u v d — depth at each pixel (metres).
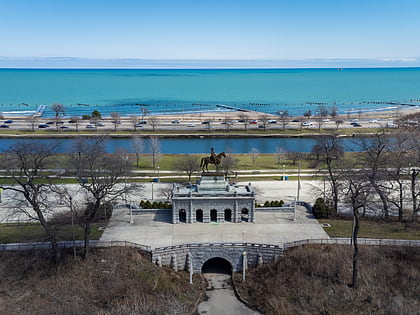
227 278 72.81
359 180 76.56
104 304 60.97
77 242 73.94
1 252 70.88
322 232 78.12
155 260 70.25
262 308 62.66
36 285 64.81
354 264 62.84
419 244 72.12
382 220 84.81
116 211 89.00
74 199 96.69
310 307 60.91
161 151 167.88
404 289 63.38
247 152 166.00
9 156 111.44
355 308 60.03
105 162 99.06
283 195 103.81
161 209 88.19
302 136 197.50
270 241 74.19
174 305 59.94
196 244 71.81
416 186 91.88
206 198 80.31
